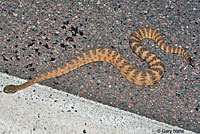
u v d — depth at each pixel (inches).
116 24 60.1
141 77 55.4
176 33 59.1
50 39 58.8
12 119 52.5
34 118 52.5
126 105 53.8
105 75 56.4
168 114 53.1
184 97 54.3
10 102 53.4
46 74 55.5
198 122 52.6
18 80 55.4
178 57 57.4
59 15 60.8
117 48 58.4
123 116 52.7
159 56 57.7
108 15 60.8
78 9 61.4
